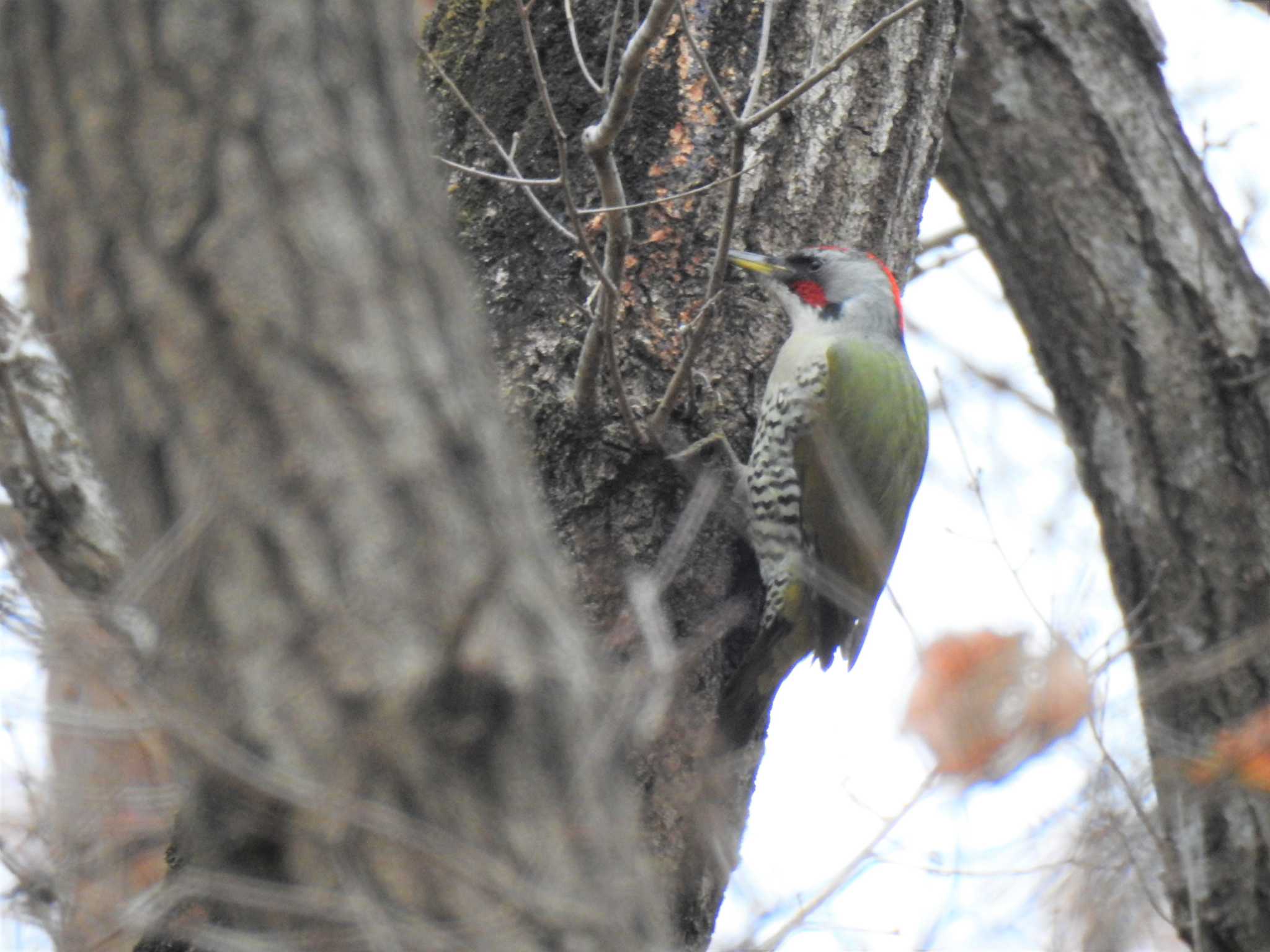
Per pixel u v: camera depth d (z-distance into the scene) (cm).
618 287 807
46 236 537
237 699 499
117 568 819
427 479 514
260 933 518
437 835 484
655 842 814
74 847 684
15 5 541
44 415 846
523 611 516
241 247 516
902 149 1009
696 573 901
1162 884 1019
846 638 1108
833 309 1165
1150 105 1565
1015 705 833
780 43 980
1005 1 1581
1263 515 1471
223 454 509
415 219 546
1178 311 1523
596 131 770
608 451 874
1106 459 1538
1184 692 1409
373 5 555
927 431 1202
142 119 524
